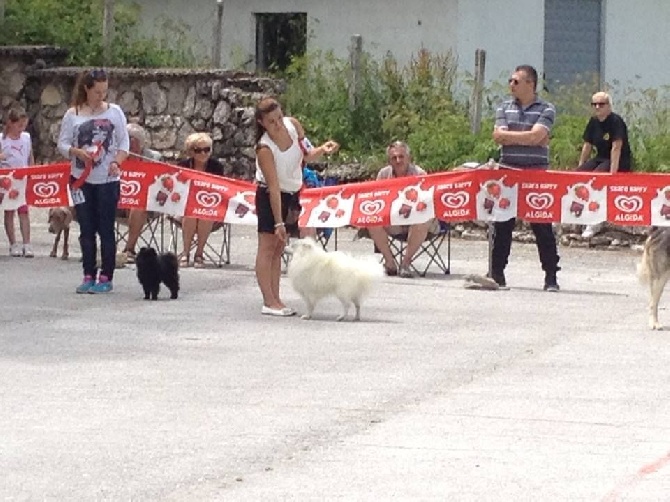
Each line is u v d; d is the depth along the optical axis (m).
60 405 9.58
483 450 8.48
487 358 11.57
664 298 15.65
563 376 10.84
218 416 9.29
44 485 7.59
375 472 7.95
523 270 18.20
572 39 28.16
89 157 14.65
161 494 7.46
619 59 28.28
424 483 7.73
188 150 17.88
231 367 11.03
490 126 23.25
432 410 9.57
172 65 26.86
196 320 13.38
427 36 27.69
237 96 24.06
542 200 16.09
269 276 13.86
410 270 17.16
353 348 11.98
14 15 26.84
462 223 21.81
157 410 9.45
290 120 13.78
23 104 25.58
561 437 8.84
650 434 8.93
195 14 29.12
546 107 16.20
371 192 16.83
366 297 13.68
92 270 15.09
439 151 22.84
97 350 11.71
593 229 21.17
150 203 17.38
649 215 15.90
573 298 15.52
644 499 7.46
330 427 9.02
